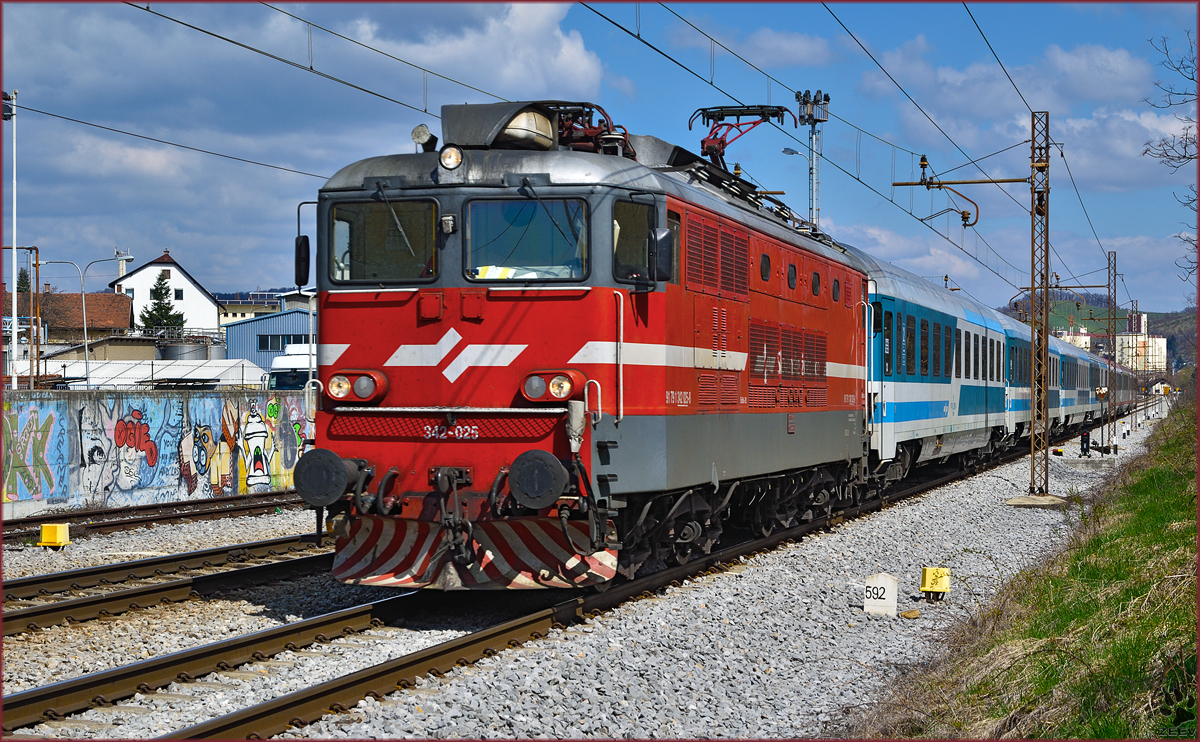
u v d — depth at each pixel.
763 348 12.48
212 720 5.79
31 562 12.30
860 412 16.92
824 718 6.94
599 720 6.59
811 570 12.52
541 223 9.10
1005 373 30.64
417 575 9.12
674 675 7.75
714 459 10.94
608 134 10.48
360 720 6.27
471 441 8.95
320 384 9.41
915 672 8.02
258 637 7.73
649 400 9.49
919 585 12.01
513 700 6.82
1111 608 8.62
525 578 9.05
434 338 9.14
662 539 11.04
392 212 9.33
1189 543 10.45
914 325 20.17
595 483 8.80
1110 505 17.67
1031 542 16.03
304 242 9.51
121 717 6.36
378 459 9.15
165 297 89.38
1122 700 6.52
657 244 8.99
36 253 42.25
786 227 14.01
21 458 16.17
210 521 16.11
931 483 23.17
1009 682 7.20
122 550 13.31
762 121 16.58
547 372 8.90
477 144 9.35
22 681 7.23
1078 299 56.69
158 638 8.44
